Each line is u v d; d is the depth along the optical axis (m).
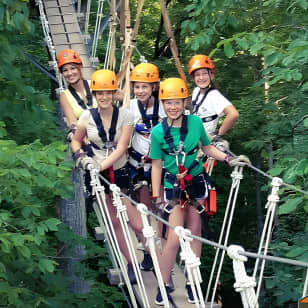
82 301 7.96
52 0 10.34
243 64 11.34
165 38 14.63
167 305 3.96
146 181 4.92
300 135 7.73
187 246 3.46
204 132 4.27
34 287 7.14
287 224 9.52
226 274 13.26
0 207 6.02
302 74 6.20
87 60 8.53
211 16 7.72
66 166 5.82
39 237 5.70
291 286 7.38
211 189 4.30
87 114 4.55
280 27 7.87
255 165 13.20
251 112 10.09
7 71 5.79
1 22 5.45
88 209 4.76
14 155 5.20
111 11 7.01
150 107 4.83
